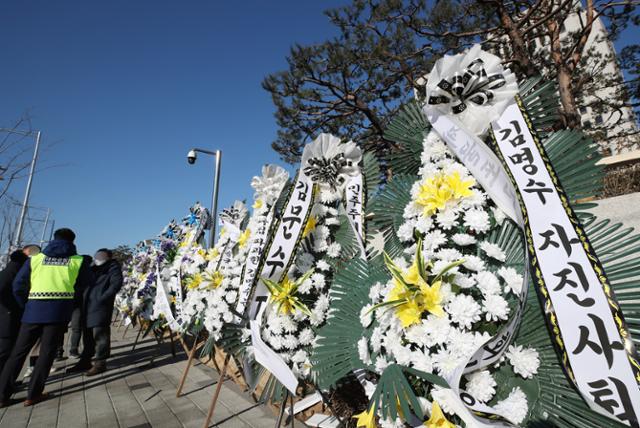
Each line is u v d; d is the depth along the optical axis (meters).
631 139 6.38
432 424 0.97
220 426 2.68
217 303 2.71
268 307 1.96
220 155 7.36
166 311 4.12
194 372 4.38
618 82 6.61
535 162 1.20
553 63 5.48
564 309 0.99
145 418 2.92
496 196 1.25
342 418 1.83
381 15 5.99
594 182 1.21
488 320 1.07
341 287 1.66
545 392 1.00
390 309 1.20
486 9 5.24
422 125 1.67
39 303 3.40
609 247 1.12
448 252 1.21
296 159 8.42
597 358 0.92
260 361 1.85
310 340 1.83
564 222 1.08
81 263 3.69
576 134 1.30
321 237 2.04
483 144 1.28
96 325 4.43
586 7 5.13
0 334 3.58
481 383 1.01
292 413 2.15
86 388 3.83
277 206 2.35
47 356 3.40
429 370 1.06
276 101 7.63
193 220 4.60
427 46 6.21
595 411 0.91
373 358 1.29
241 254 2.72
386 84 6.96
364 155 2.26
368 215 2.02
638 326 0.98
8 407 3.27
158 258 4.89
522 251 1.21
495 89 1.30
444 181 1.33
